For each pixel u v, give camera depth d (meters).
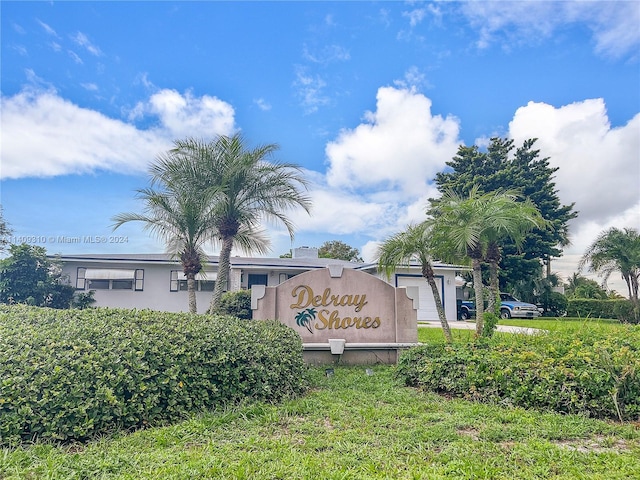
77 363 4.29
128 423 4.32
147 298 20.48
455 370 6.03
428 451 3.84
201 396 4.95
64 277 18.30
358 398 5.77
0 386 3.89
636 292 21.05
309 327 8.78
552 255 29.41
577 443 4.14
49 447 3.70
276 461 3.51
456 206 9.34
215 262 21.17
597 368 5.18
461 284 30.14
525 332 9.32
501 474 3.37
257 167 11.04
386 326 8.93
